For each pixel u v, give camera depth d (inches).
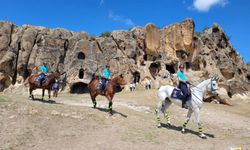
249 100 1582.2
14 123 522.0
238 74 1782.7
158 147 471.5
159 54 1726.1
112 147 456.8
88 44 1571.1
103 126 576.7
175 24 1700.3
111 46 1630.2
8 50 1483.8
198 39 1731.1
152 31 1720.0
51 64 1497.3
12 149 417.1
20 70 1473.9
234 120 852.6
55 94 1085.1
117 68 1584.6
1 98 687.1
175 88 603.8
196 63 1699.1
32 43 1519.4
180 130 622.2
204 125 739.4
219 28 1882.4
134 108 899.4
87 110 674.2
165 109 637.9
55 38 1541.6
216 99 1395.2
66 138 486.6
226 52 1840.6
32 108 610.9
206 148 480.4
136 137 524.7
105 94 683.4
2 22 1523.1
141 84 1584.6
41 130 509.7
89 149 440.8
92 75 1518.2
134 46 1662.2
